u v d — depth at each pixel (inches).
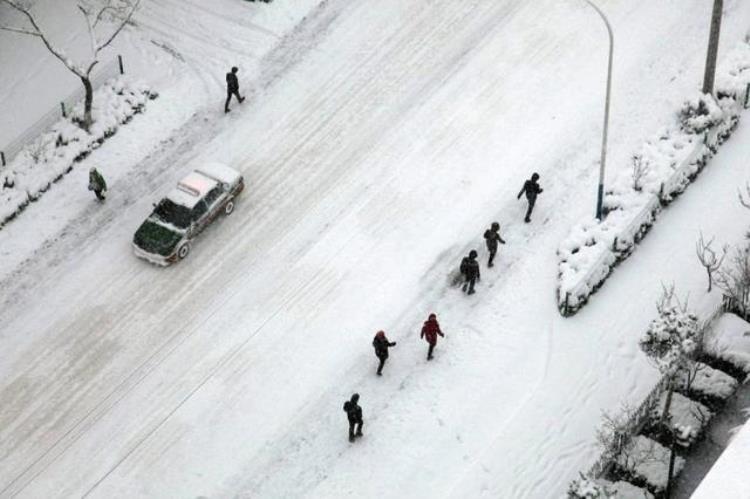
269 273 2920.8
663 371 2418.8
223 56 3432.6
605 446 2456.9
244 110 3292.3
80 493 2549.2
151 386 2721.5
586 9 3444.9
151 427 2650.1
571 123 3169.3
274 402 2679.6
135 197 3117.6
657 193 2888.8
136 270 2947.8
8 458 2610.7
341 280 2893.7
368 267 2915.8
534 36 3393.2
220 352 2773.1
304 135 3221.0
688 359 2468.0
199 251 2974.9
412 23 3469.5
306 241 2979.8
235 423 2647.6
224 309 2854.3
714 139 3024.1
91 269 2962.6
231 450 2605.8
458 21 3459.6
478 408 2618.1
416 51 3398.1
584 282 2733.8
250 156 3181.6
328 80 3346.5
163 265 2925.7
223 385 2716.5
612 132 3125.0
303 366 2738.7
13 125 3309.5
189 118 3284.9
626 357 2664.9
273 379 2721.5
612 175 3019.2
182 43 3474.4
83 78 3112.7
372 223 3004.4
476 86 3284.9
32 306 2896.2
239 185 3051.2
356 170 3125.0
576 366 2664.9
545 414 2586.1
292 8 3538.4
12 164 3181.6
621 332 2714.1
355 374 2714.1
